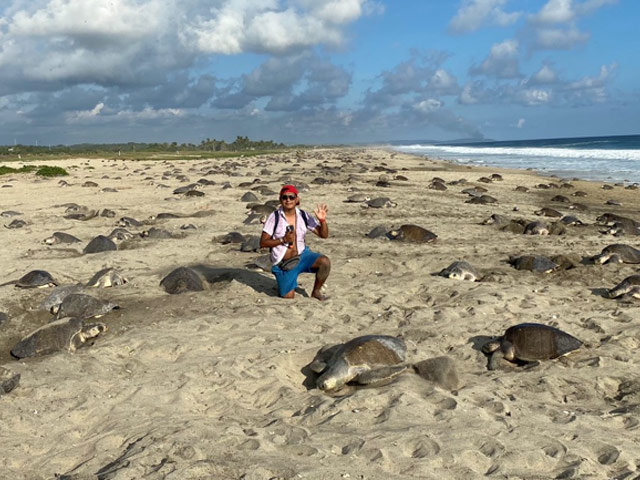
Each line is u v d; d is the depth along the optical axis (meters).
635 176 30.12
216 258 9.52
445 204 17.25
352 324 6.39
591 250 10.34
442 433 3.81
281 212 7.02
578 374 4.97
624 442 3.73
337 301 7.12
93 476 3.39
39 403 4.51
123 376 5.04
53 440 3.99
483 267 8.94
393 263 9.11
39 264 9.13
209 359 5.30
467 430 3.85
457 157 60.97
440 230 12.52
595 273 8.54
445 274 8.20
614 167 37.44
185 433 3.87
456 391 4.60
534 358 5.28
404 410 4.14
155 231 11.45
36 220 14.17
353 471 3.35
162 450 3.63
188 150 113.75
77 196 20.06
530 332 5.38
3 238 11.73
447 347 5.69
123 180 27.75
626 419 4.15
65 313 6.47
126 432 3.99
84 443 3.92
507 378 4.92
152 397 4.61
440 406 4.27
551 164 42.81
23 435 4.06
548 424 4.02
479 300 6.95
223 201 17.38
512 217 14.81
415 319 6.40
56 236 11.14
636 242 11.17
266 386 4.82
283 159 54.94
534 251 10.21
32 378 4.96
